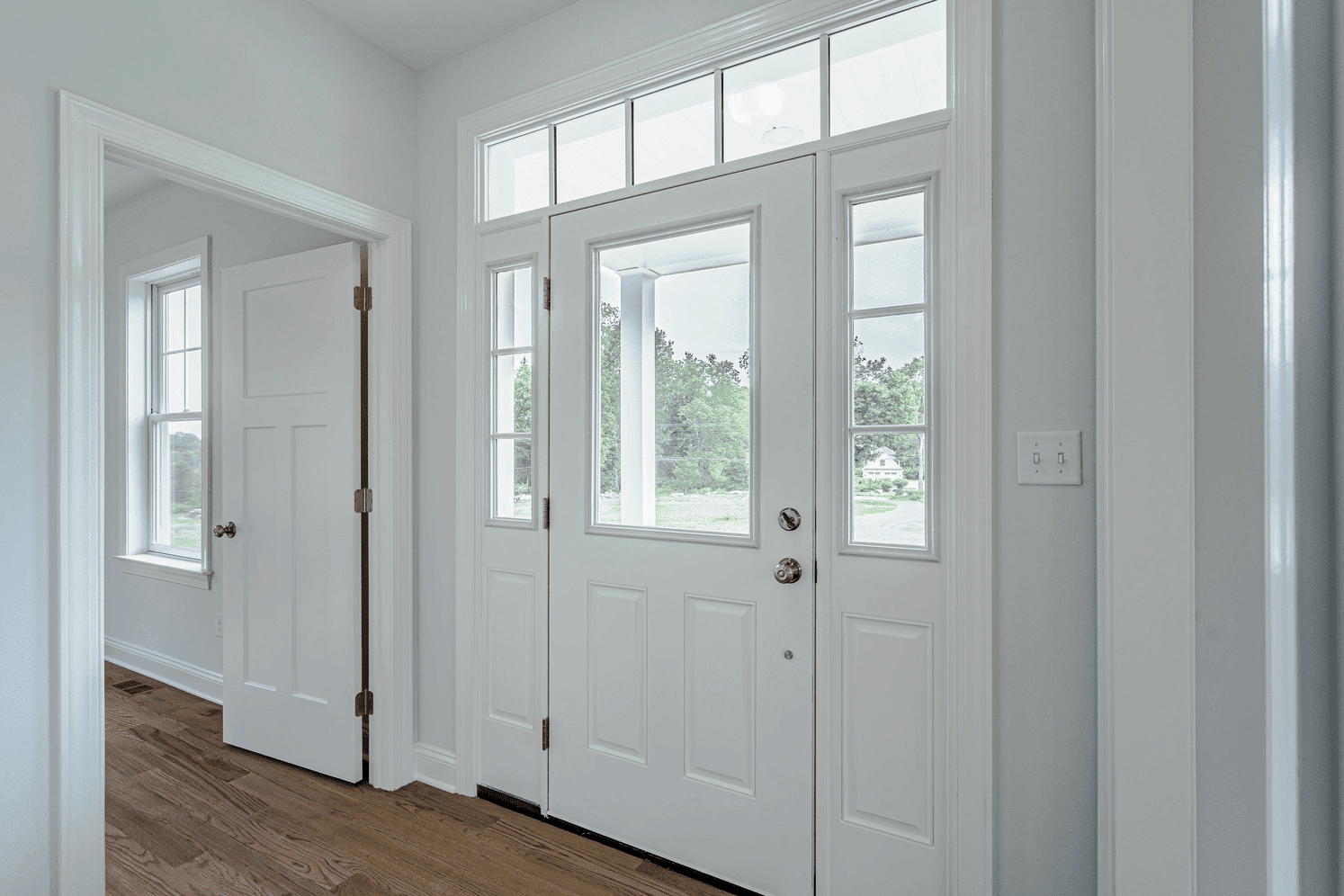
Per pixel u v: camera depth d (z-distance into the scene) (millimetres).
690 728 1905
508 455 2256
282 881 1826
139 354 3551
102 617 1601
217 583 3092
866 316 1679
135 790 2309
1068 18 1440
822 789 1717
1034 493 1472
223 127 1871
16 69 1478
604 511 2070
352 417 2355
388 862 1917
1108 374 1283
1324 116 195
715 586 1866
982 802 1514
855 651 1680
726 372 1881
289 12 2047
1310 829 204
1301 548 206
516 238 2223
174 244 3289
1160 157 1211
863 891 1669
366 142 2271
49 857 1515
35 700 1497
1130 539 1247
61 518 1523
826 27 1734
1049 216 1455
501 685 2244
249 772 2445
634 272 2025
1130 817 1255
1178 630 1210
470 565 2289
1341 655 192
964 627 1528
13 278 1469
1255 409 1120
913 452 1634
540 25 2176
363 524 2398
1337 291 190
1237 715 908
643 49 1975
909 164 1612
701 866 1881
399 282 2369
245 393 2641
